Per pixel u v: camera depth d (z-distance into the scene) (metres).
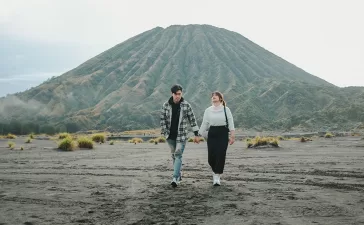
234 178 9.71
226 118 8.38
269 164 13.46
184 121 8.44
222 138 8.41
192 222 5.14
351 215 5.43
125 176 10.30
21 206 6.25
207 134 8.55
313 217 5.34
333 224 4.93
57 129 166.00
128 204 6.39
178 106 8.45
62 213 5.73
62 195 7.27
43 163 14.40
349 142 32.22
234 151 21.58
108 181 9.25
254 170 11.54
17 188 8.16
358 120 133.38
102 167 12.86
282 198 6.82
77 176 10.31
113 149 24.62
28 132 141.12
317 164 13.24
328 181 8.98
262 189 7.86
